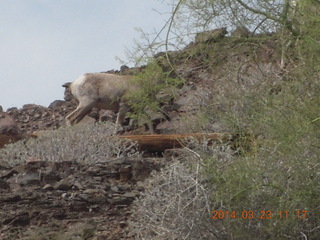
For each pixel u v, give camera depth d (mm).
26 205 29312
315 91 21719
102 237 27203
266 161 22594
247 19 22812
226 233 23125
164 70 28859
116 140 39156
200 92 44844
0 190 31078
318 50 21250
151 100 33312
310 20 21406
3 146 43031
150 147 39594
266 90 23359
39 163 33531
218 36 23312
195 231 23312
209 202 23297
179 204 23328
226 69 25016
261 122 22219
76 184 31109
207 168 23297
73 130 39906
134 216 27078
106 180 32812
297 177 21969
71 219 28766
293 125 21453
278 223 22297
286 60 23266
